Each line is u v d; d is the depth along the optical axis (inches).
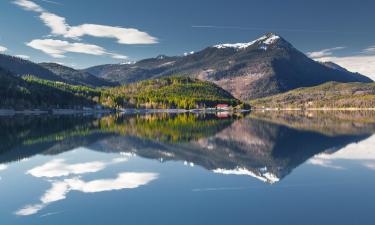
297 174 1443.2
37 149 2181.3
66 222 909.2
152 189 1209.4
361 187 1227.9
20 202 1068.5
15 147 2273.6
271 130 3602.4
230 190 1194.6
